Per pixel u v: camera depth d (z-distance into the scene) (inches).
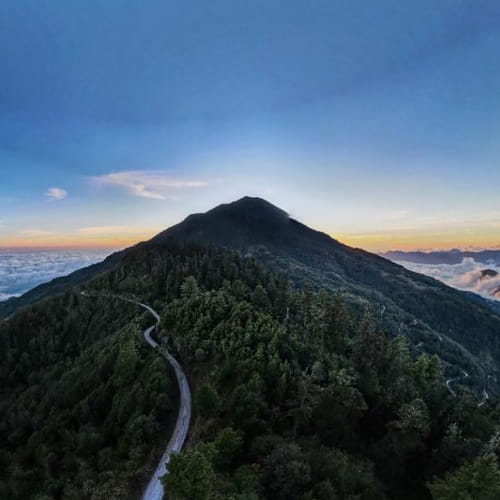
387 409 2812.5
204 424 2452.0
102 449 2504.9
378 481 2116.1
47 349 5078.7
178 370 3398.1
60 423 3201.3
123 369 3277.6
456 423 2603.3
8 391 4589.1
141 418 2474.2
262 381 2650.1
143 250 7096.5
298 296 4478.3
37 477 2677.2
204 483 1544.0
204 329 3619.6
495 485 1718.8
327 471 1926.7
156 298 5580.7
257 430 2303.2
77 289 6235.2
